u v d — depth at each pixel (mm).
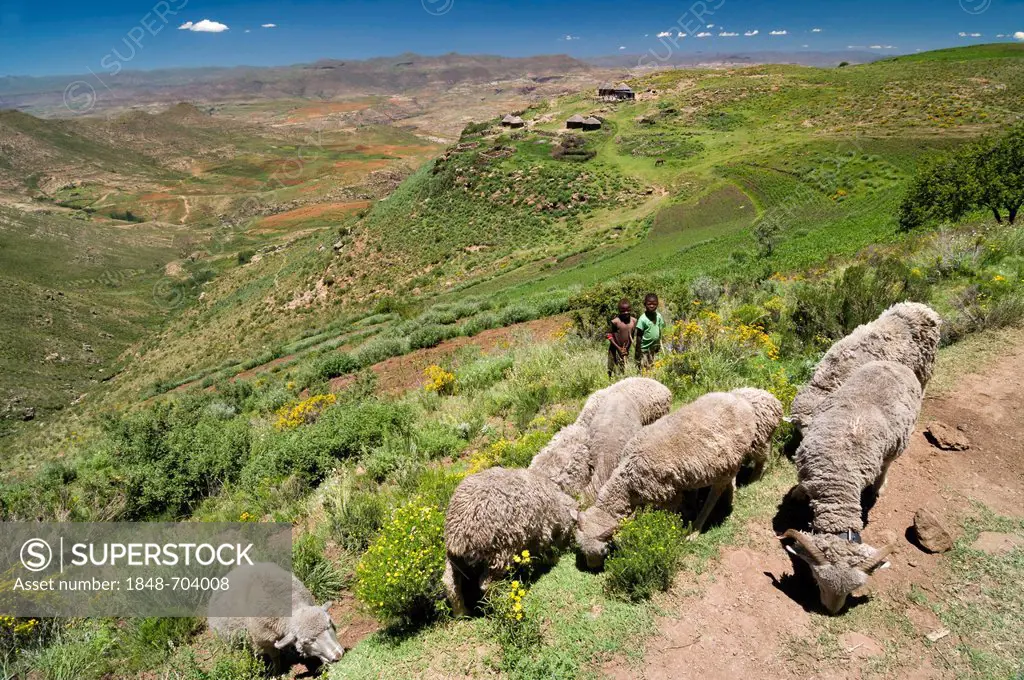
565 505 5031
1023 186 27297
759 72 154875
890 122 84250
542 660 4020
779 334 9430
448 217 89750
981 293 8578
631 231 67000
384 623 4871
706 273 25859
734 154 85938
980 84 99625
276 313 77062
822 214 54062
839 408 4840
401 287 70000
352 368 20000
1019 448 5488
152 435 10664
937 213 31547
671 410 7090
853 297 8641
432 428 9156
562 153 101312
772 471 5695
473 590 4891
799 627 4012
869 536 4801
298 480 9000
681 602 4316
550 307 20766
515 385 10359
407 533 5031
